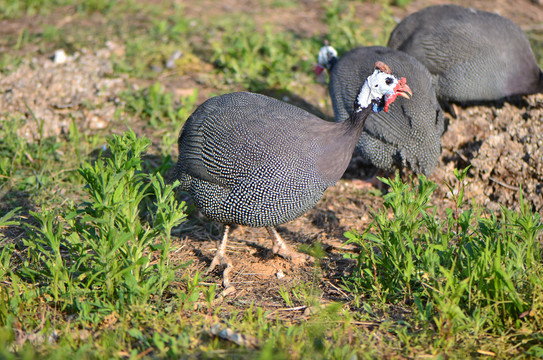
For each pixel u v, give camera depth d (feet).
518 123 25.70
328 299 18.38
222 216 19.45
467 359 15.24
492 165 24.59
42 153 26.78
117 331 15.85
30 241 17.78
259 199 18.45
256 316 17.19
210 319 16.80
